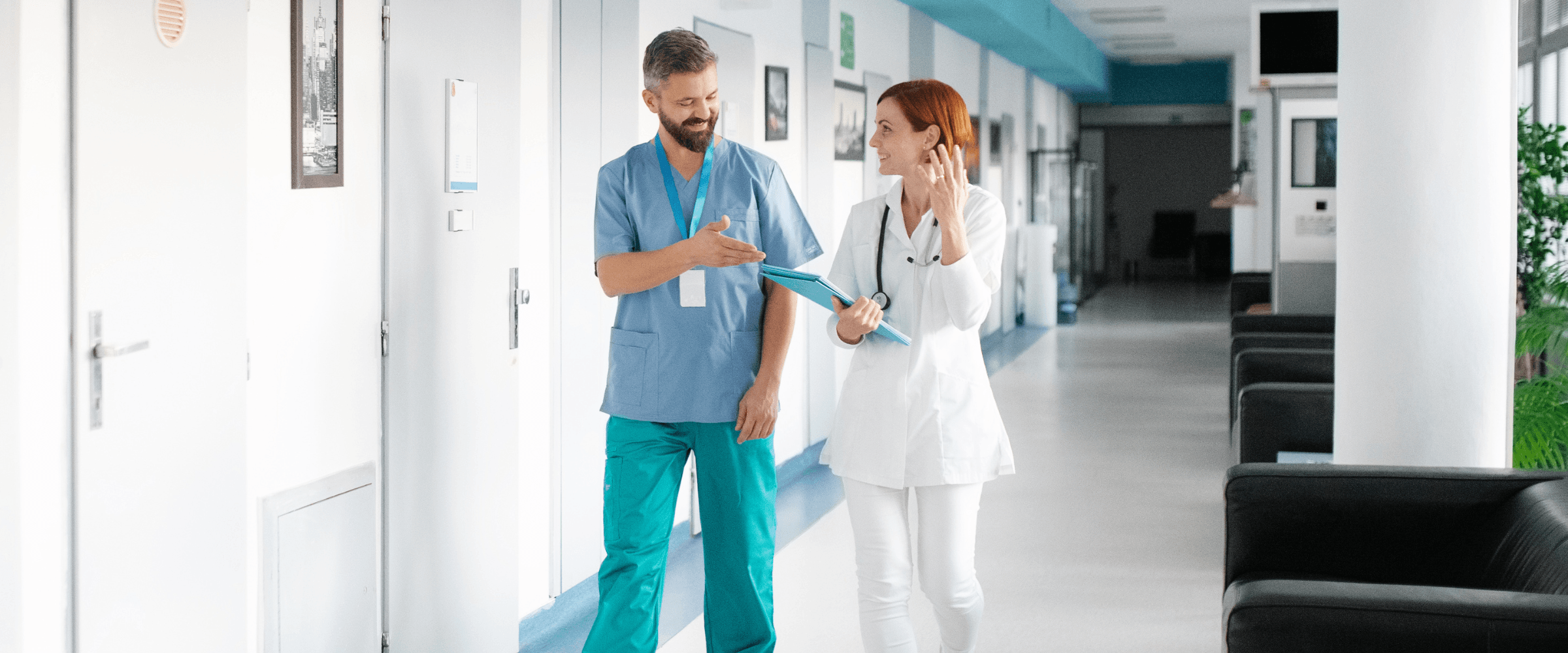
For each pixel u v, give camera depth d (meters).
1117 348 13.11
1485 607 2.19
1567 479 2.95
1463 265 3.66
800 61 7.18
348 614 2.95
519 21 3.69
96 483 2.07
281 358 2.69
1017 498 6.18
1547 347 4.27
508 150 3.64
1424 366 3.70
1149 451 7.43
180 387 2.29
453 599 3.42
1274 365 6.51
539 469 4.19
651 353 3.11
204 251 2.34
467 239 3.42
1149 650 3.90
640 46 5.06
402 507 3.16
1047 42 12.96
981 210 2.94
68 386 2.01
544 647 4.07
